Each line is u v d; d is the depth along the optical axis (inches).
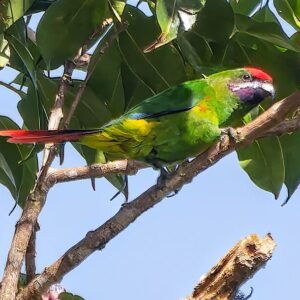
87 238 307.9
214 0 369.1
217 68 381.7
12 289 303.1
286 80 394.0
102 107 398.9
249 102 392.5
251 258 282.0
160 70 387.5
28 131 333.7
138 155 369.4
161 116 368.5
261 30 376.5
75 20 382.0
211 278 287.9
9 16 366.3
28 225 317.1
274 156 399.9
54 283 307.1
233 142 324.8
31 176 409.1
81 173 343.6
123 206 313.7
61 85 368.5
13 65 388.2
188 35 373.4
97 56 355.3
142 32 384.8
